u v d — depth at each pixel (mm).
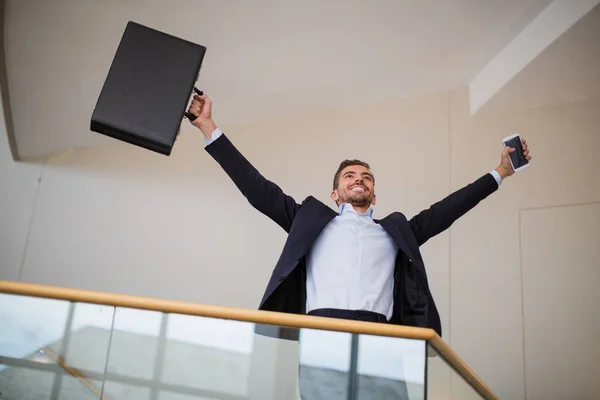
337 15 5211
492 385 5195
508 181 5680
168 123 2916
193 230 6203
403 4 5125
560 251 5379
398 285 3139
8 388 2230
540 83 5504
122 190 6430
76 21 5203
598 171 5480
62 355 2264
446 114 6008
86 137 6457
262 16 5215
